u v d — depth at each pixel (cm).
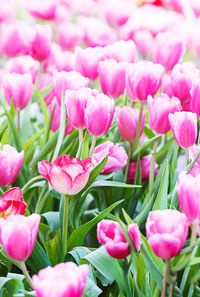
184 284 140
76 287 119
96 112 148
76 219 158
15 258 129
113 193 163
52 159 164
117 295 146
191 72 162
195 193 126
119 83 165
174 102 153
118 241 129
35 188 166
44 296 118
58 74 161
